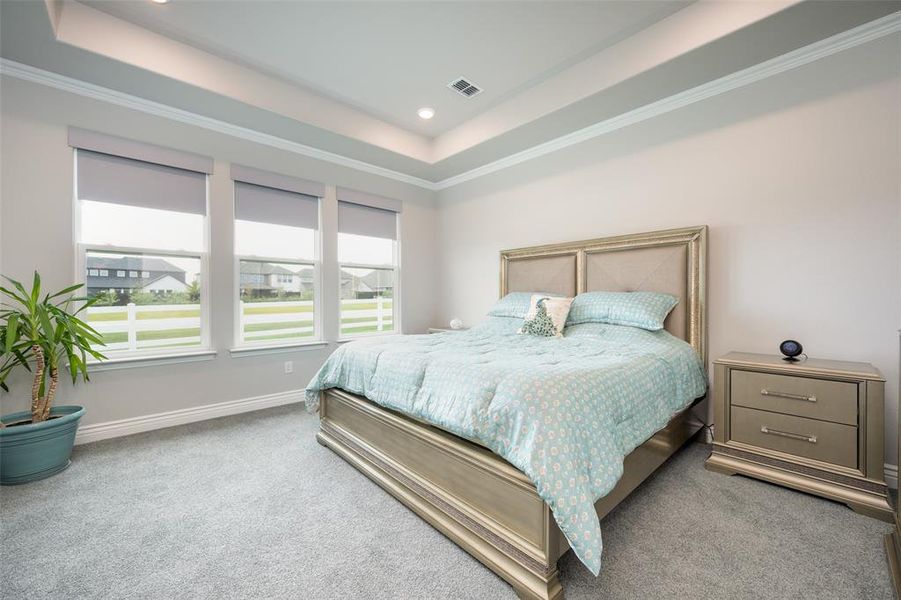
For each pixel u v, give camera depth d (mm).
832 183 2215
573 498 1176
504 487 1388
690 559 1446
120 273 2834
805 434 1938
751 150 2490
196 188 3121
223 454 2441
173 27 2404
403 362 1959
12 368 2367
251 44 2557
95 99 2668
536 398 1340
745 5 2061
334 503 1868
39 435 2080
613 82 2584
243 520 1725
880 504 1711
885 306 2070
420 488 1757
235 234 3340
